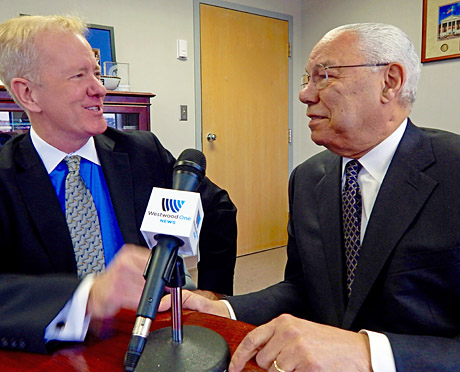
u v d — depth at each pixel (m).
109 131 1.27
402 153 0.88
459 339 0.68
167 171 1.30
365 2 3.28
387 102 0.86
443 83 2.86
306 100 0.94
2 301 0.70
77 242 1.09
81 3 2.64
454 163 0.82
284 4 3.70
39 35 1.01
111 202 1.16
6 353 0.66
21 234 1.03
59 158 1.11
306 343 0.61
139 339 0.47
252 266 3.38
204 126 3.32
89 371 0.60
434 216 0.80
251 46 3.52
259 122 3.66
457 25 2.72
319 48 0.91
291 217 1.13
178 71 3.13
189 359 0.59
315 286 0.97
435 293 0.80
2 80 1.07
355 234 0.92
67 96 1.03
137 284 0.76
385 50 0.84
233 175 3.55
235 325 0.75
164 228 0.54
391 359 0.62
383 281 0.83
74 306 0.69
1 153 1.11
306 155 3.98
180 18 3.09
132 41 2.88
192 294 0.91
